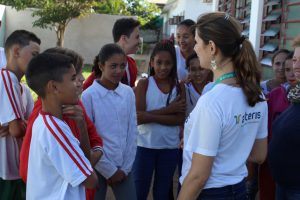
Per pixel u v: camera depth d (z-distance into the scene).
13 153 2.69
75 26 18.97
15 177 2.72
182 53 4.29
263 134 2.20
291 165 2.50
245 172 2.10
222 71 2.03
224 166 1.99
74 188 2.03
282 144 2.53
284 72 3.84
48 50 2.61
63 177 1.98
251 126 2.04
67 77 2.05
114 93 3.00
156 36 32.75
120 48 3.01
